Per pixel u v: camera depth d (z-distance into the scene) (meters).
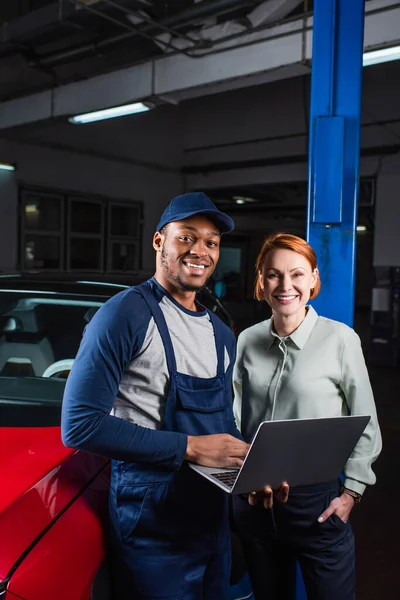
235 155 10.67
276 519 1.63
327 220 2.06
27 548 1.17
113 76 6.47
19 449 1.56
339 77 2.05
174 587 1.37
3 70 7.84
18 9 7.82
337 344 1.63
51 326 2.39
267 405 1.70
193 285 1.36
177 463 1.30
